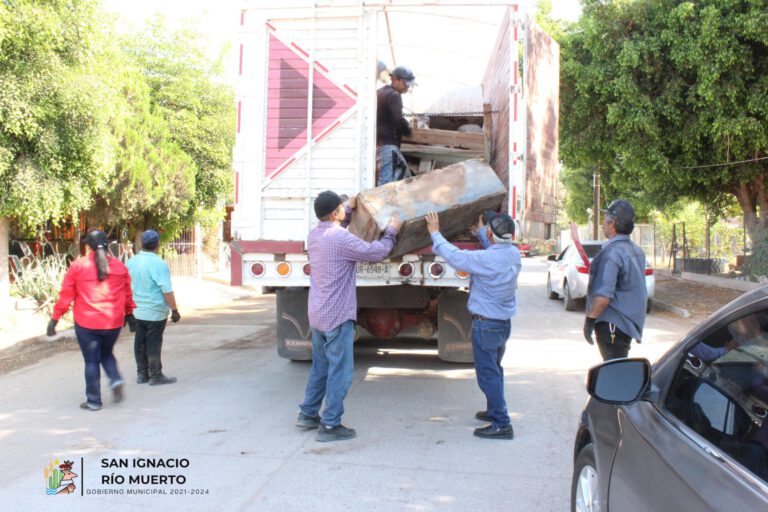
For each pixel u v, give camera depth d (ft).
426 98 34.47
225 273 77.92
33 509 13.01
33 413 19.94
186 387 23.11
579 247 16.24
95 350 20.17
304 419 17.94
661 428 7.97
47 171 32.01
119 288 20.52
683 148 47.55
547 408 20.17
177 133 55.93
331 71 20.79
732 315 7.84
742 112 43.21
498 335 17.03
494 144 26.71
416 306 23.48
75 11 32.65
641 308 15.61
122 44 58.80
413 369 25.64
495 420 17.17
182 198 50.03
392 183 18.35
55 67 31.04
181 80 58.49
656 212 92.84
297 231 20.81
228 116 60.39
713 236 69.00
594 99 50.65
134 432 17.81
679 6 43.55
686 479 6.72
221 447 16.55
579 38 50.88
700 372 8.00
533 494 13.64
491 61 28.86
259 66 20.98
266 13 20.99
